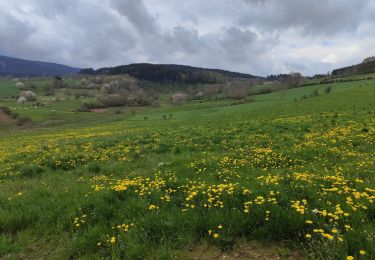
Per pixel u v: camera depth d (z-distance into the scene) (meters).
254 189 7.62
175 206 7.50
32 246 6.88
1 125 96.75
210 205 7.10
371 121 21.00
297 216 5.98
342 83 115.50
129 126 55.41
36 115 116.50
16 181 12.84
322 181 8.12
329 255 5.06
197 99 179.50
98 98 187.50
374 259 4.82
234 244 5.91
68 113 130.25
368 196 6.69
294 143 15.40
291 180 8.27
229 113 65.31
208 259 5.65
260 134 20.36
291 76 146.75
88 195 9.06
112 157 16.42
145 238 6.23
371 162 9.92
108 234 6.64
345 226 5.52
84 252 6.37
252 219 6.32
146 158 15.27
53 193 10.09
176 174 10.85
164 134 26.20
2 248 6.75
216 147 16.42
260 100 107.75
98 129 53.94
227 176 9.94
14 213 8.19
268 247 5.75
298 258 5.35
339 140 14.84
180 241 6.12
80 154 17.06
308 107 48.66
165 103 188.00
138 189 8.96
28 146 29.22
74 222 7.31
